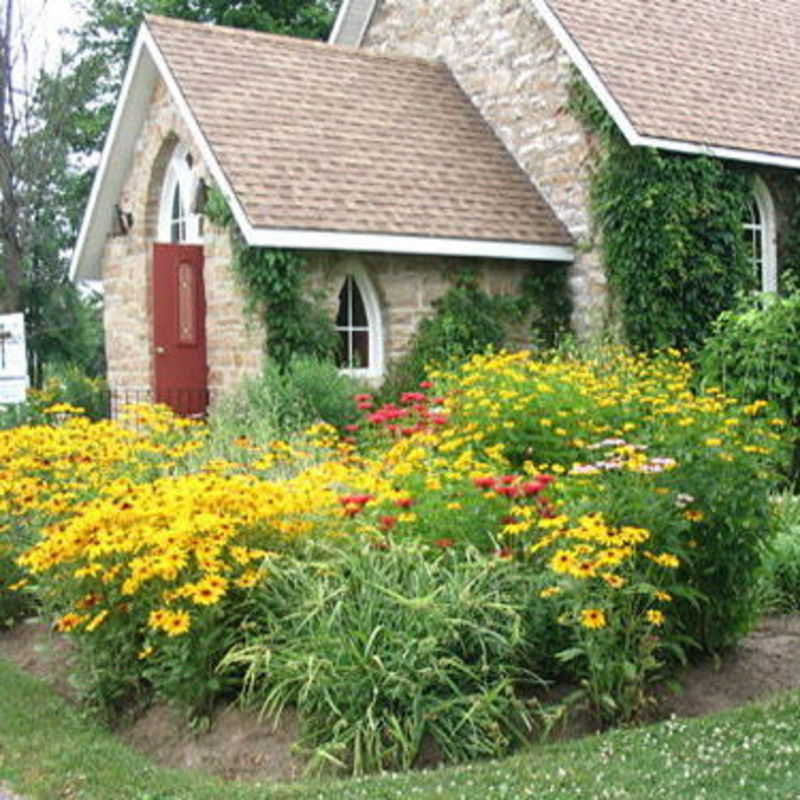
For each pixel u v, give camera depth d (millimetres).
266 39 18016
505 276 17250
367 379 16062
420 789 5566
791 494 10906
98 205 18500
